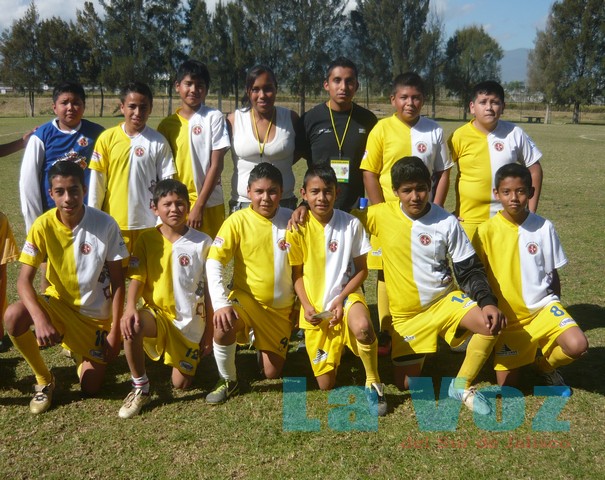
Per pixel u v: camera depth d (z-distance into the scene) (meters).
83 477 2.83
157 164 4.27
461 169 4.48
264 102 4.26
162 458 2.97
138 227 4.29
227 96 56.59
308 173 3.70
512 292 3.71
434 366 4.11
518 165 3.70
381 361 4.21
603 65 50.22
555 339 3.54
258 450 3.04
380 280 4.32
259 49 53.22
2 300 4.02
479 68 57.28
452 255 3.71
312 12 52.06
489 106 4.27
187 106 4.37
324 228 3.74
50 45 55.41
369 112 4.54
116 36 54.47
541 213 9.30
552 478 2.82
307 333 3.71
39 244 3.56
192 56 53.97
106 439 3.14
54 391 3.70
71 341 3.60
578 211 9.46
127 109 4.16
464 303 3.59
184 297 3.68
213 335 3.58
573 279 5.91
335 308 3.59
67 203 3.46
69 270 3.59
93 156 4.21
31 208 4.29
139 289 3.64
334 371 3.72
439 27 55.75
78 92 4.27
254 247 3.74
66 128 4.31
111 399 3.60
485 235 3.82
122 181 4.22
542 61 55.53
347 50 57.41
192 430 3.23
